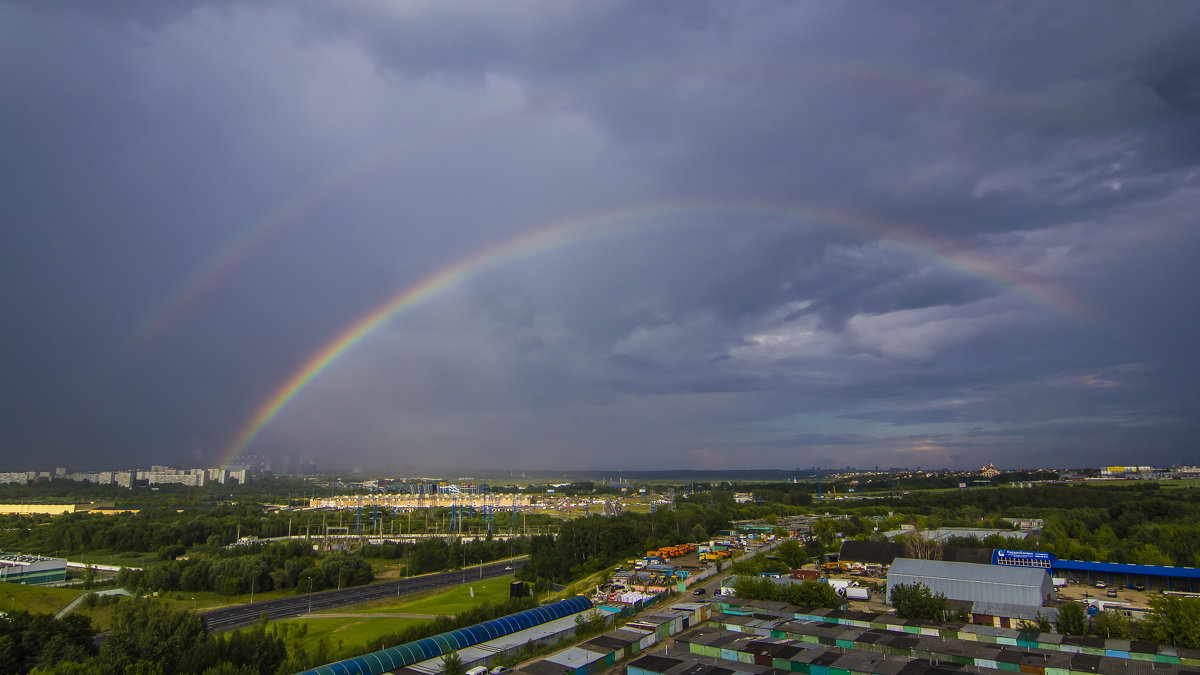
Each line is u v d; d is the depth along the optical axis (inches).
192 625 3678.6
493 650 3941.9
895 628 4242.1
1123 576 6013.8
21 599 6560.0
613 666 3801.7
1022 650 3592.5
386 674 3481.8
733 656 3690.9
